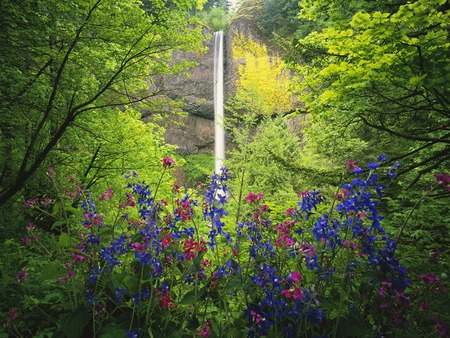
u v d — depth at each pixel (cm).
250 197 254
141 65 624
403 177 653
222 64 3191
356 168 226
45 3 504
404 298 196
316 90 641
